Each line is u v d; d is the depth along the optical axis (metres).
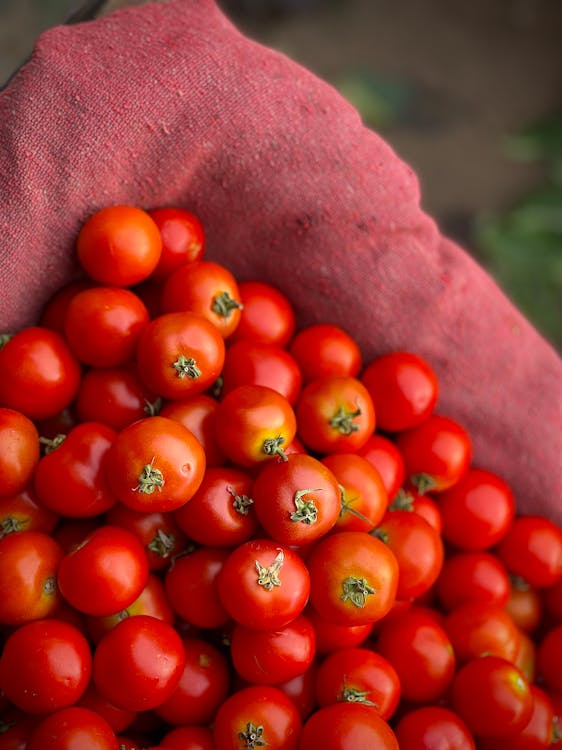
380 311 0.58
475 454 0.61
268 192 0.55
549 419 0.60
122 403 0.51
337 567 0.47
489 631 0.53
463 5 1.49
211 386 0.54
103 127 0.51
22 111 0.50
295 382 0.53
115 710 0.48
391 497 0.54
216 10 0.54
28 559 0.47
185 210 0.56
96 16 0.55
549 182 1.26
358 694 0.48
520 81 1.40
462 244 1.21
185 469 0.46
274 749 0.47
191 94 0.52
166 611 0.49
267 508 0.47
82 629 0.49
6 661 0.46
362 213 0.55
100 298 0.51
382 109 1.32
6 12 1.16
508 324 0.60
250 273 0.58
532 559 0.58
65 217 0.52
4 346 0.51
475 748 0.51
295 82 0.54
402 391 0.55
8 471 0.48
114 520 0.50
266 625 0.46
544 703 0.53
